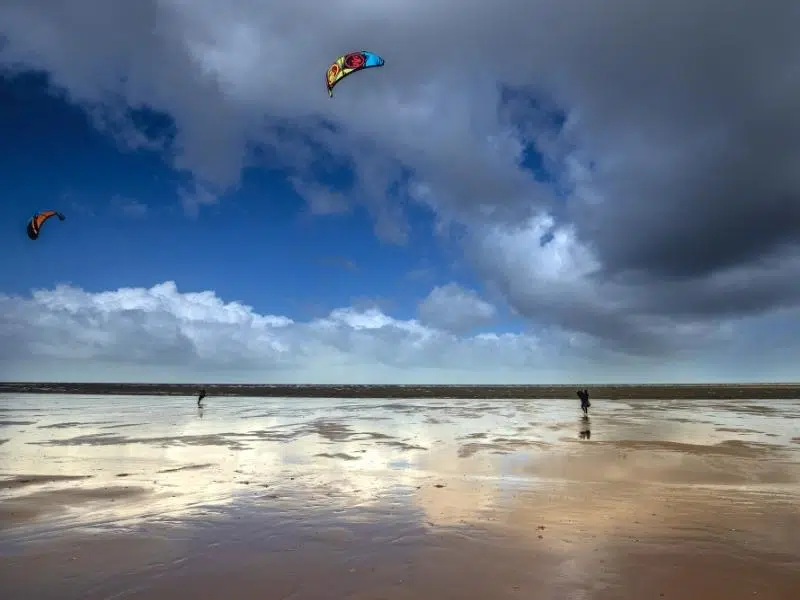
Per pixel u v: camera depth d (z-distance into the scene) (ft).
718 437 65.51
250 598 18.26
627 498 33.04
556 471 42.86
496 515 28.99
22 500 32.86
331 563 21.58
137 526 27.07
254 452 54.24
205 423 89.10
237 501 32.55
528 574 20.31
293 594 18.56
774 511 29.81
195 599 18.19
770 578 19.94
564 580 19.75
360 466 45.75
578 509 30.27
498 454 52.13
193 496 34.01
